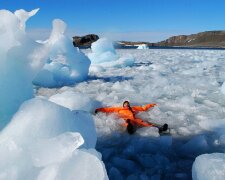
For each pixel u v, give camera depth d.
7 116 3.00
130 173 3.38
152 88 8.28
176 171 3.43
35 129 2.43
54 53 9.78
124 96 7.32
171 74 11.70
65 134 2.36
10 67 3.14
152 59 20.36
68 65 10.12
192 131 4.72
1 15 3.13
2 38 3.08
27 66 3.29
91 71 12.87
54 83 9.02
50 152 2.24
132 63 15.72
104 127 4.72
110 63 14.66
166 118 5.39
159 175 3.26
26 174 2.19
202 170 2.76
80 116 2.97
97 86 8.87
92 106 5.83
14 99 3.14
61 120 2.61
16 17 3.22
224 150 3.88
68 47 9.88
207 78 10.46
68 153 2.23
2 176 2.14
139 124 4.87
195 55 25.41
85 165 2.18
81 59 10.08
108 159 3.72
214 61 17.98
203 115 5.69
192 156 3.85
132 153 3.86
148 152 3.96
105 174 2.26
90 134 2.93
